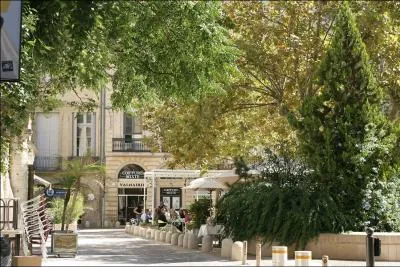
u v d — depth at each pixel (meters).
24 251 21.23
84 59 21.84
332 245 22.27
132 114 29.16
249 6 28.91
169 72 24.36
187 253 25.06
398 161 23.67
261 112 32.69
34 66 21.30
